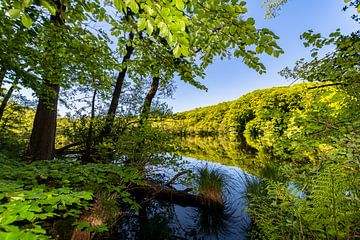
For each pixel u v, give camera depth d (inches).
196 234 181.5
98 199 140.8
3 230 33.1
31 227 41.6
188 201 240.2
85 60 159.8
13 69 177.9
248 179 233.9
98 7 114.2
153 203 240.5
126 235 172.7
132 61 171.6
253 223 180.7
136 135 237.3
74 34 138.7
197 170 267.1
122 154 241.0
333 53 131.9
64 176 97.7
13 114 414.9
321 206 81.2
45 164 111.1
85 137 419.2
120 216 171.2
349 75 125.2
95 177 110.7
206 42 106.9
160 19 52.2
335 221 75.9
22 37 140.0
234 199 228.7
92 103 422.9
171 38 53.5
